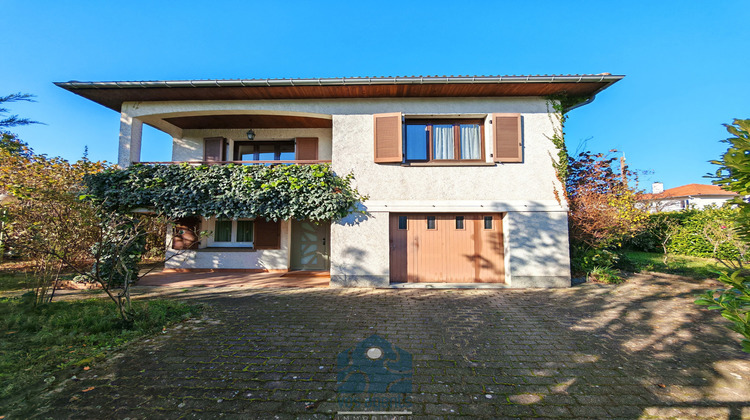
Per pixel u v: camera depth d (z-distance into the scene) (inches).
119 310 195.2
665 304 243.8
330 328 193.3
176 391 122.3
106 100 334.6
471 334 183.8
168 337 176.6
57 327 183.0
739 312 83.4
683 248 478.6
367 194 317.4
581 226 334.3
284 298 267.0
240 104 332.8
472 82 292.7
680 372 137.6
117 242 201.3
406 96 323.6
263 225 426.6
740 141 82.7
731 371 138.0
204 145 423.8
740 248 297.3
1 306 218.5
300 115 339.6
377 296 274.1
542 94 320.2
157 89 309.9
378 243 312.2
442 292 288.7
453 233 324.2
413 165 319.0
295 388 125.1
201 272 416.5
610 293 278.4
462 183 316.5
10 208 227.8
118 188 312.0
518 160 313.1
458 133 329.7
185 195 312.0
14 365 137.9
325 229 434.3
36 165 362.9
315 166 314.2
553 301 255.0
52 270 234.2
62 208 228.5
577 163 354.0
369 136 323.9
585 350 161.2
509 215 311.7
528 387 126.4
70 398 116.6
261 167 319.6
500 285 310.2
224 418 106.0
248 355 154.6
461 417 107.6
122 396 118.4
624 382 129.7
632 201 368.8
